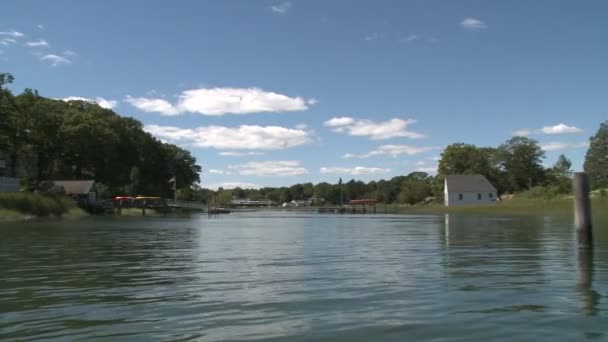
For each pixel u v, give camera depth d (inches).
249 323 347.6
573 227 1585.9
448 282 508.4
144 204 4069.9
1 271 603.5
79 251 855.1
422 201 6077.8
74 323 349.4
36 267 641.6
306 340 307.0
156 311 384.5
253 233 1395.2
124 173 5000.0
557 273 565.0
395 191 7022.6
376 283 505.4
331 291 462.9
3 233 1352.1
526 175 5639.8
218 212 4416.8
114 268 632.4
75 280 535.2
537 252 796.6
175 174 6156.5
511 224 1829.5
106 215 3476.9
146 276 562.6
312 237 1218.0
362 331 325.7
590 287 475.8
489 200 5123.0
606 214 2383.1
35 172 4178.2
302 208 6161.4
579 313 370.0
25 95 3762.3
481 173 5728.3
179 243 1032.2
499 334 317.1
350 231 1494.8
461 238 1130.7
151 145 5629.9
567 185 4284.0
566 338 307.6
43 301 423.8
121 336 317.1
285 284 503.2
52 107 4131.4
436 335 315.9
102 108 5211.6
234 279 538.0
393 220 2549.2
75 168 4571.9
